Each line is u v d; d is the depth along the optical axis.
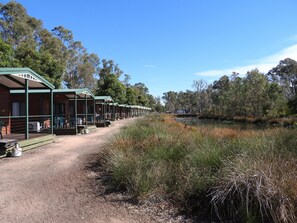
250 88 37.09
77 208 4.48
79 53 50.47
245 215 3.66
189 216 4.14
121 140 8.16
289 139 6.70
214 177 4.42
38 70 24.61
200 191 4.40
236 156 4.86
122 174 5.38
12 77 10.62
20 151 8.78
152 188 4.85
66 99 19.78
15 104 16.28
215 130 11.85
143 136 9.10
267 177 3.76
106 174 6.25
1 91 12.50
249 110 37.53
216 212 3.96
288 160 4.55
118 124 24.97
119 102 40.25
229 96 44.00
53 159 8.22
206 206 4.23
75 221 4.00
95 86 53.19
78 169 6.95
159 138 8.13
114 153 6.50
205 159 5.25
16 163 7.69
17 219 4.05
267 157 4.59
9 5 33.12
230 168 4.33
